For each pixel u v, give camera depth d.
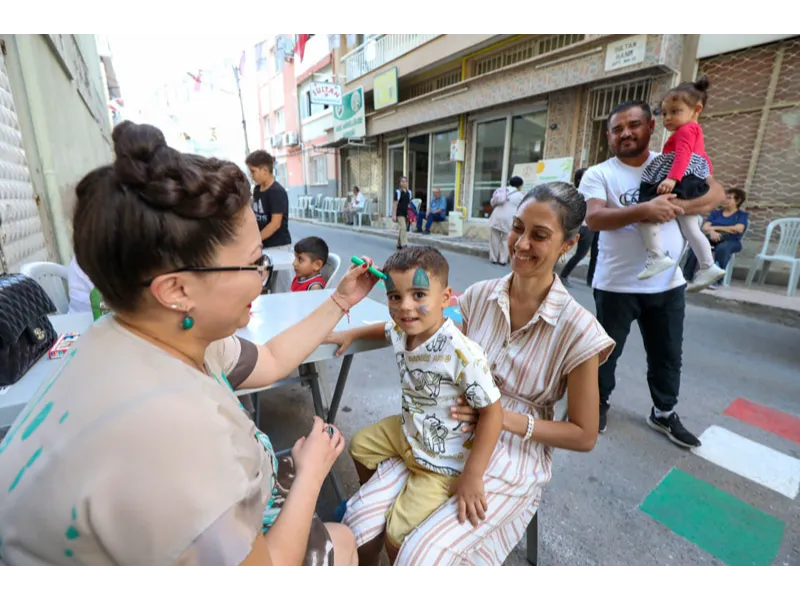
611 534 1.65
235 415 0.63
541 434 1.15
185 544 0.50
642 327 2.21
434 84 10.56
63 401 0.53
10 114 2.89
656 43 5.60
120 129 0.53
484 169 9.50
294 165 19.33
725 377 2.94
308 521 0.78
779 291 4.82
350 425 2.40
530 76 7.36
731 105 5.41
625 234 2.07
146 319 0.61
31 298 1.21
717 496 1.84
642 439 2.26
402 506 1.12
